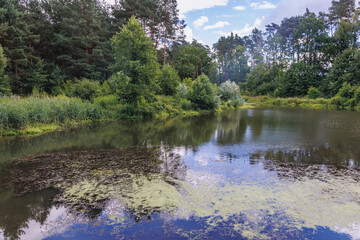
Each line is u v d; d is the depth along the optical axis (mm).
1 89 17438
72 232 2510
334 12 47875
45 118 10227
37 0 30438
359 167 4750
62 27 28297
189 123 12633
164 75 22328
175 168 4633
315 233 2479
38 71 24094
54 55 29844
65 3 30203
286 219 2740
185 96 21297
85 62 27750
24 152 6012
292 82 44500
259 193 3428
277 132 9539
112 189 3574
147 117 15711
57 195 3389
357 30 39531
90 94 17000
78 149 6367
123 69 15297
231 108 26750
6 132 8445
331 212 2895
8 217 2816
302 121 13453
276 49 57125
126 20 30047
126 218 2770
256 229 2543
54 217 2805
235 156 5629
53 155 5703
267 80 55938
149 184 3764
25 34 23781
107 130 9898
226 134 9031
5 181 3959
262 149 6434
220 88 31188
